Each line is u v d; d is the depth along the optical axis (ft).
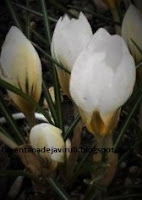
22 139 0.61
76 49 0.51
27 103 0.57
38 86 0.56
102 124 0.47
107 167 0.57
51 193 0.65
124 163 0.75
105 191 0.59
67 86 0.56
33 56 0.54
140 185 0.66
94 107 0.45
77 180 0.72
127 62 0.43
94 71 0.42
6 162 0.75
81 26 0.51
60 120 0.62
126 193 0.65
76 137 0.61
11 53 0.53
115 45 0.42
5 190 0.71
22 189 0.72
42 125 0.53
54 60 0.55
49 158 0.56
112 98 0.44
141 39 0.60
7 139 0.61
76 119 0.60
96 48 0.42
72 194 0.70
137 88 0.62
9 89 0.53
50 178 0.59
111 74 0.42
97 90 0.43
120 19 0.72
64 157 0.57
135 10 0.60
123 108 0.64
